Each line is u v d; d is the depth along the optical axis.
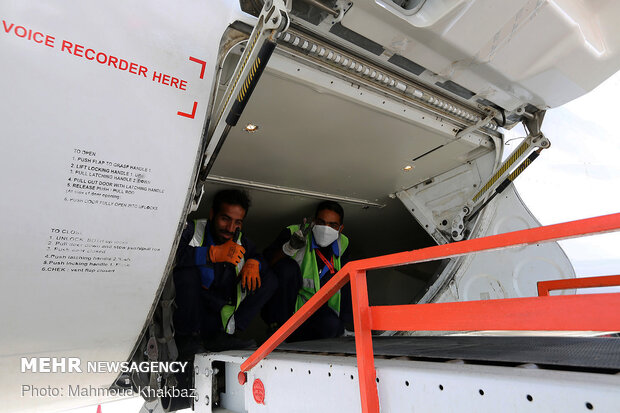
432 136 2.83
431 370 1.13
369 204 4.15
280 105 2.30
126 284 1.55
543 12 1.83
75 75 1.22
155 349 1.93
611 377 0.83
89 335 1.59
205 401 2.14
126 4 1.27
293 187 3.57
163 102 1.38
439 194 3.58
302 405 1.52
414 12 1.82
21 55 1.14
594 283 2.15
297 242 3.21
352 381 1.32
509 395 0.96
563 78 2.25
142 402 2.60
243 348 2.62
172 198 1.51
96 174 1.33
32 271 1.33
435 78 2.31
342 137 2.74
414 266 5.17
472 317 0.99
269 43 1.33
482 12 1.77
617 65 2.19
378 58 2.10
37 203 1.27
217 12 1.44
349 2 1.71
